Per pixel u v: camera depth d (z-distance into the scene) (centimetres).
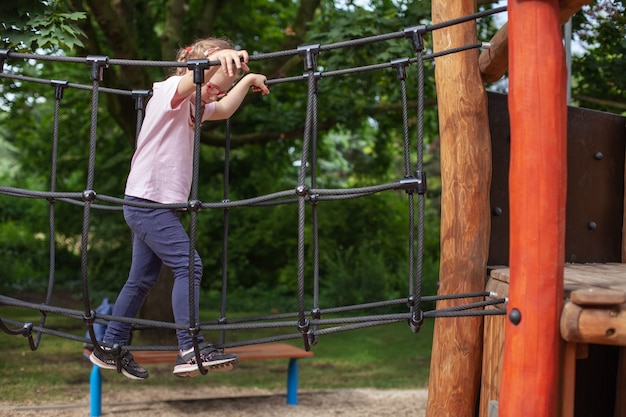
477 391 350
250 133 980
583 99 583
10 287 1335
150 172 290
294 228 1430
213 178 1298
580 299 229
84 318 267
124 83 853
